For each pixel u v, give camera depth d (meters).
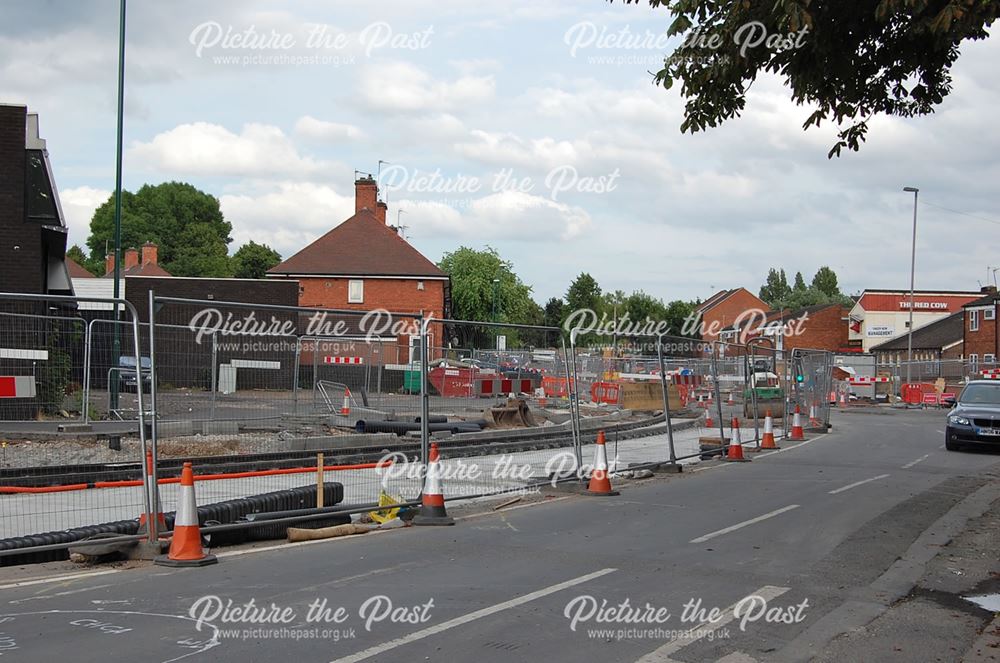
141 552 8.76
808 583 8.12
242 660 5.71
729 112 11.28
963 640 6.57
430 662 5.74
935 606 7.51
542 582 7.92
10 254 25.81
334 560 8.79
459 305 79.56
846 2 9.88
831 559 9.14
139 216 102.75
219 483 13.68
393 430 18.50
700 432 25.95
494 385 21.81
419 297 56.00
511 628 6.51
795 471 17.12
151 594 7.34
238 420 15.06
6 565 8.50
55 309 15.52
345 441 17.20
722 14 10.59
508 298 80.12
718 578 8.23
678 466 16.83
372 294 56.06
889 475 16.52
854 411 42.09
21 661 5.61
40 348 12.01
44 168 27.48
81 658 5.69
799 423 24.81
